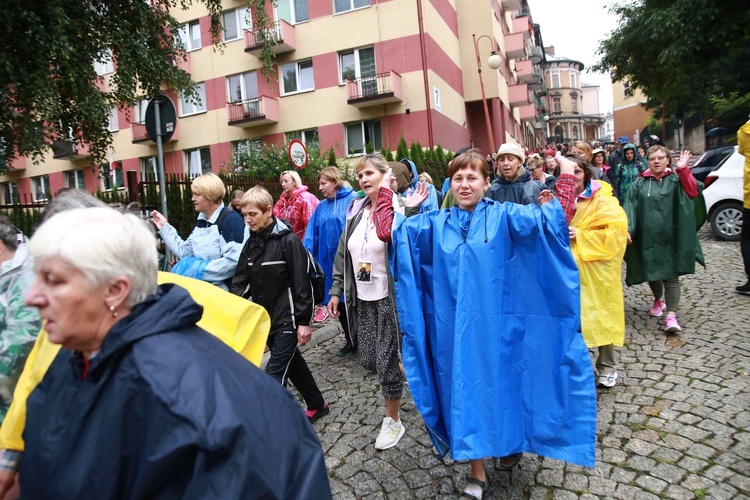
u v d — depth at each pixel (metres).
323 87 18.94
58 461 1.10
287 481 1.12
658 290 5.20
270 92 19.67
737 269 6.83
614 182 9.41
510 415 2.42
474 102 23.72
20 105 7.10
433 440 2.56
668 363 3.98
